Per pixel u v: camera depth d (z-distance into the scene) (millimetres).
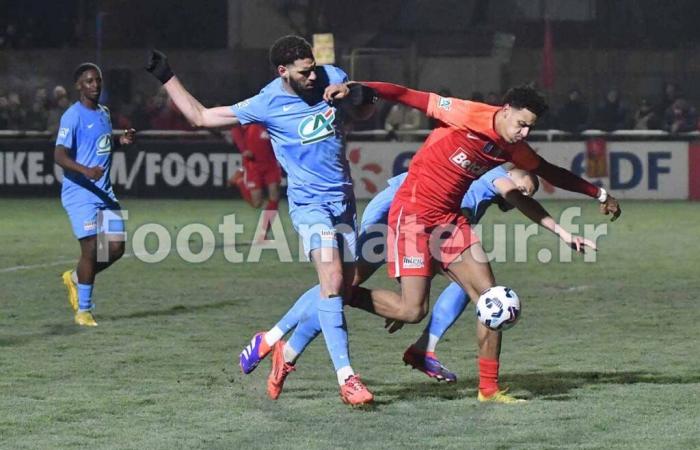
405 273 21516
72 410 20750
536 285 39094
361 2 84312
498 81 82000
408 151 74375
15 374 24203
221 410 20750
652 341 28172
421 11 84062
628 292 37250
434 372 22828
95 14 86000
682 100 75625
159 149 76250
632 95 80938
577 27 83062
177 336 29188
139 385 23047
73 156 31453
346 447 18000
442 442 18266
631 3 82750
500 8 83812
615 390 22328
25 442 18422
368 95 20391
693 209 68188
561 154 74750
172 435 18859
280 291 37906
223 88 82438
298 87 21641
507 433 18828
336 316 21094
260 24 84812
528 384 23031
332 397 21906
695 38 82062
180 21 85688
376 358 26141
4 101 80375
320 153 21984
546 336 28969
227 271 43281
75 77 31969
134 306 34594
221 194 75812
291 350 21531
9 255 47812
